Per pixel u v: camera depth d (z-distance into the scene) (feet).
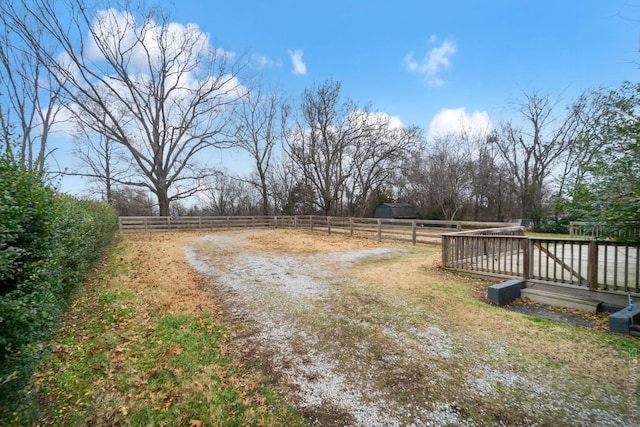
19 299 6.91
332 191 88.74
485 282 20.48
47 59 54.54
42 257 9.44
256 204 116.26
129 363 10.74
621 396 8.70
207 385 9.64
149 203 87.35
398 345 12.08
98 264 26.32
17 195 8.23
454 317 14.64
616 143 14.33
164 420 8.06
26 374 6.88
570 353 11.09
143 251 34.73
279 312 15.85
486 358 10.96
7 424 6.61
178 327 13.99
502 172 86.07
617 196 13.24
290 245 40.75
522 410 8.30
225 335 13.34
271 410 8.59
